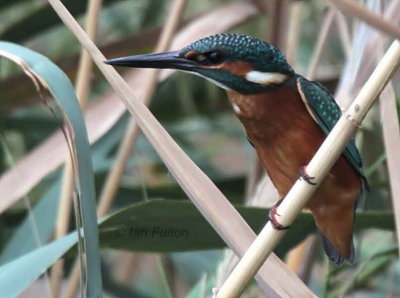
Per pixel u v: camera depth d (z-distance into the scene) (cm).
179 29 1060
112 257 1338
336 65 1276
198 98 1334
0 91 1109
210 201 614
